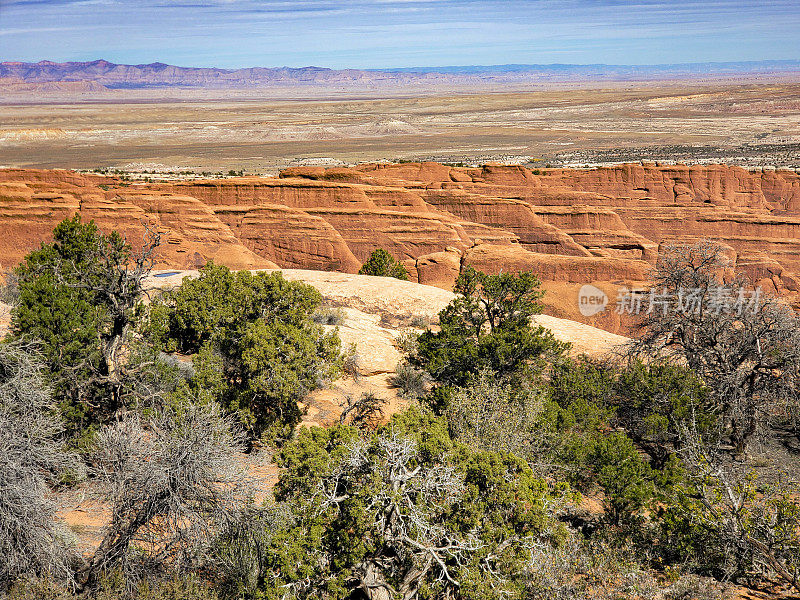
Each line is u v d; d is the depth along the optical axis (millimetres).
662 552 16000
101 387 20344
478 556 12133
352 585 12461
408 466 13414
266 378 21062
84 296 22094
